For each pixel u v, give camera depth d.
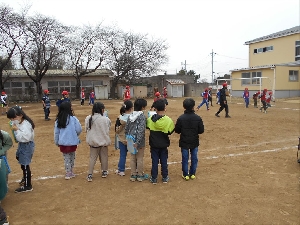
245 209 3.91
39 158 6.85
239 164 6.03
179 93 41.00
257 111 16.97
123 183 5.01
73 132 5.11
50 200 4.32
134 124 4.85
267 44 31.78
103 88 36.38
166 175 5.00
